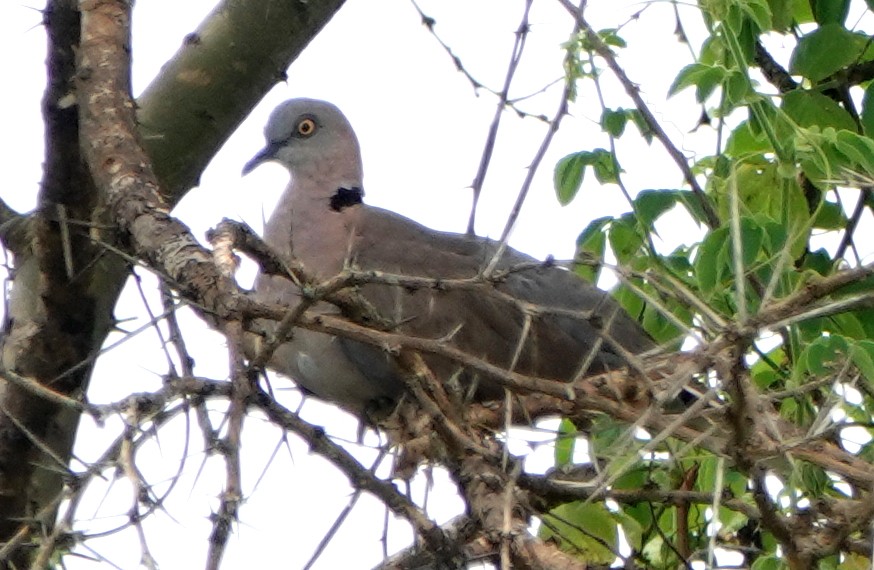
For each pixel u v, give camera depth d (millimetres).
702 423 8227
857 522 6914
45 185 8578
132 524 5695
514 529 6543
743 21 9023
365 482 6781
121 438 6191
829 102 9328
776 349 9508
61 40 8055
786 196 8992
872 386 7848
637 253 9461
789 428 7559
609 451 7355
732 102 8578
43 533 6254
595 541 9195
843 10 9805
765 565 8141
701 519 9977
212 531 5242
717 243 8320
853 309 8320
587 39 8797
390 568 8141
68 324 9352
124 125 7891
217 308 6543
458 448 6898
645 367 7594
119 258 9203
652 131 9234
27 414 9602
